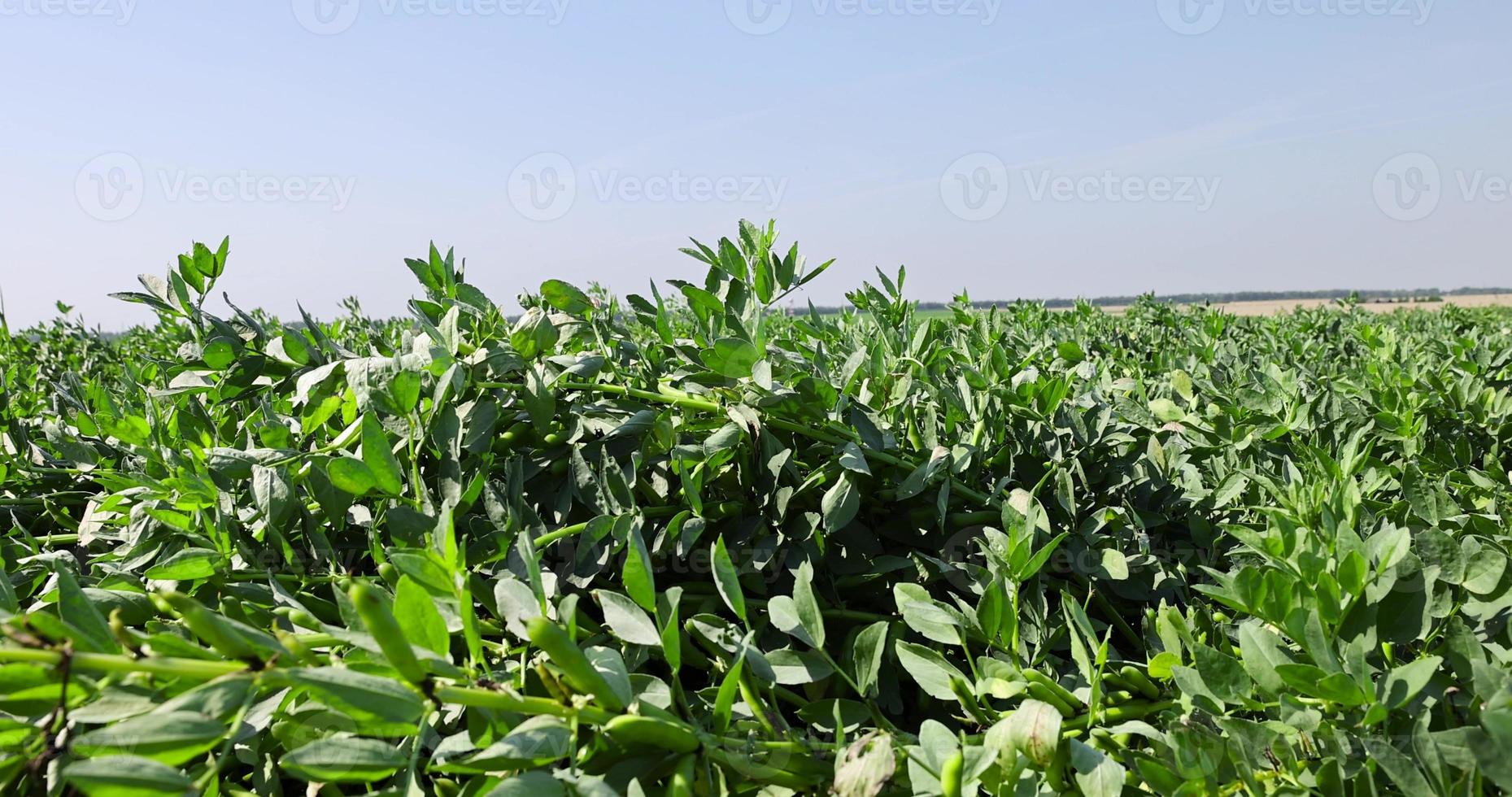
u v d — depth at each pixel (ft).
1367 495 5.72
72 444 7.27
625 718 3.26
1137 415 7.71
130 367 9.95
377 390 4.88
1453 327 20.34
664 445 5.50
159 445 6.38
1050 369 9.96
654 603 3.76
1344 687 3.58
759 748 3.70
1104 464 7.02
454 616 3.67
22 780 3.43
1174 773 3.76
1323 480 5.62
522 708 3.10
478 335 6.67
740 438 5.59
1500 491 6.01
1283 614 3.97
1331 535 4.56
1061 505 5.95
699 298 6.35
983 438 6.70
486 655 4.50
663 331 6.56
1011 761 3.60
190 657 2.95
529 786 2.97
